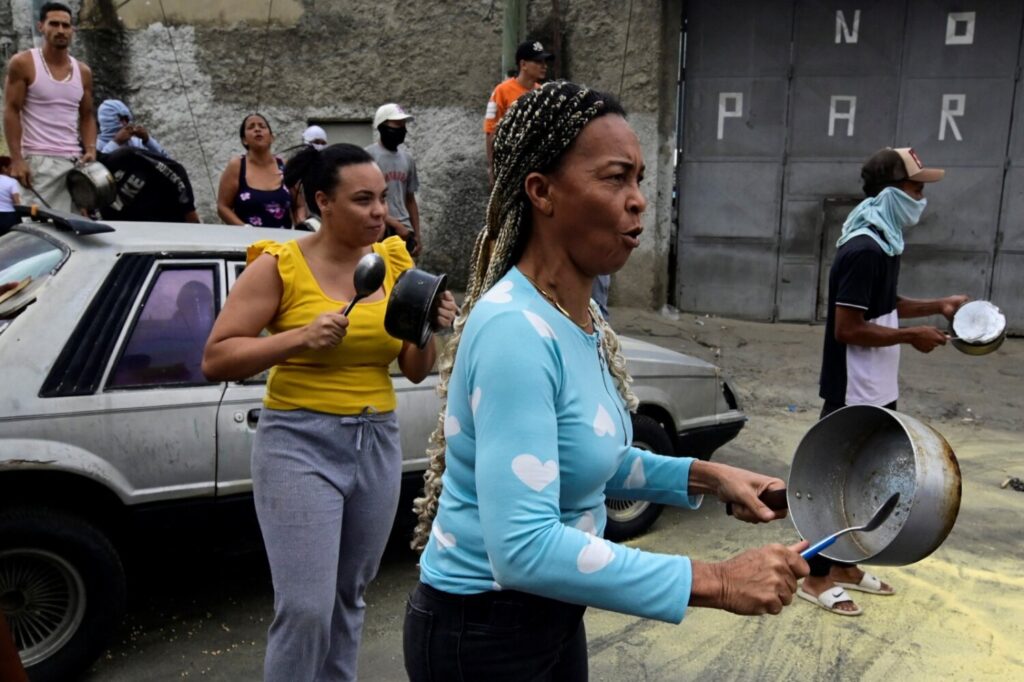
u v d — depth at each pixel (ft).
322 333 8.05
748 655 11.35
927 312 12.76
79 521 10.14
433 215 29.09
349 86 28.60
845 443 5.30
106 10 28.09
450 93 28.43
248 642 11.51
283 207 19.89
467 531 5.10
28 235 12.10
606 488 6.16
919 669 11.05
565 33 27.66
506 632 5.11
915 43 27.40
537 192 5.00
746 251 29.25
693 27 28.19
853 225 12.06
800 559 4.62
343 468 8.57
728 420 16.07
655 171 28.22
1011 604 12.68
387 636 11.70
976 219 28.04
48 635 10.15
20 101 18.51
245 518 11.27
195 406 10.84
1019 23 26.78
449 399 5.08
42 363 10.20
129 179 17.93
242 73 28.60
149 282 11.05
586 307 5.32
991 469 18.02
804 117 28.27
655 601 4.43
